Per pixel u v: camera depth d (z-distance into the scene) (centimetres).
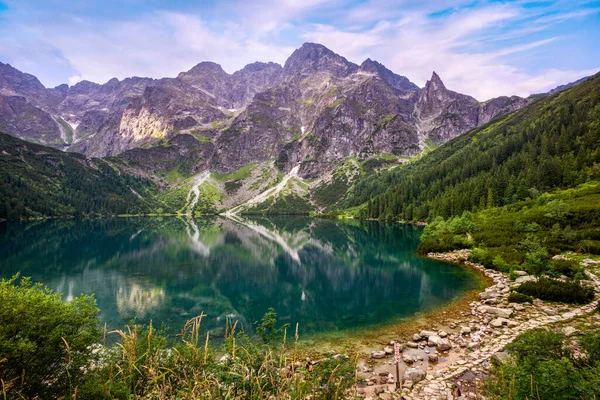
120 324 3025
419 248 6919
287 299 3944
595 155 10056
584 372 1078
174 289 4412
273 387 1018
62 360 1087
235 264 6500
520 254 4647
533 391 1050
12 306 1023
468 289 3791
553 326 2273
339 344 2438
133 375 1034
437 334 2506
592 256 4175
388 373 1881
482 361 1869
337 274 5450
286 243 10075
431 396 1517
